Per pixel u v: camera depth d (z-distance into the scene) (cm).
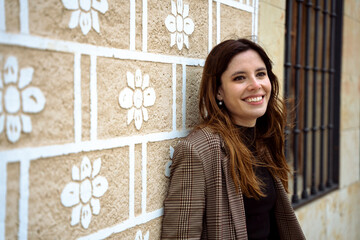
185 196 155
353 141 396
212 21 196
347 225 390
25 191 113
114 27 141
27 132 113
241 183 162
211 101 170
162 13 164
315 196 329
